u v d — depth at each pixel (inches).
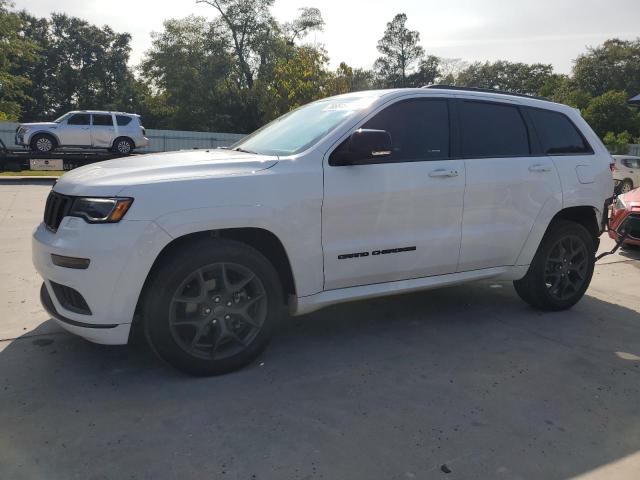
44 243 126.6
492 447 106.4
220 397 123.2
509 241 173.2
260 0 1748.3
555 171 181.6
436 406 121.9
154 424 111.0
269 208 130.6
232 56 1768.0
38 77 2266.2
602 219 198.2
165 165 131.2
